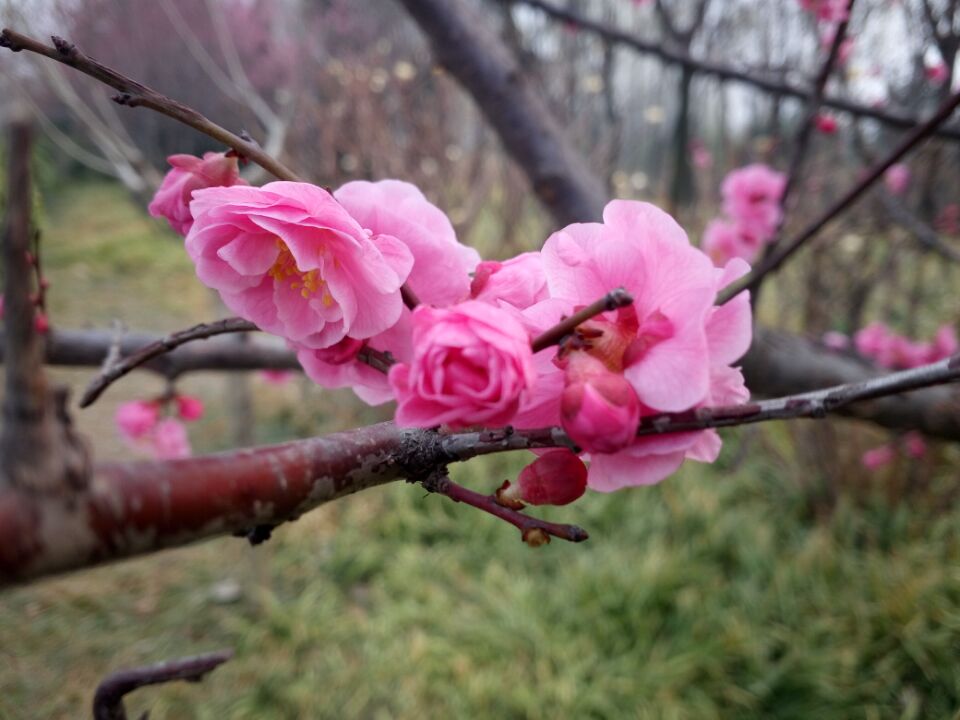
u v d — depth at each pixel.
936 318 5.01
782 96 2.73
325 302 0.69
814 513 4.32
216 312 3.82
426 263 0.71
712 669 3.23
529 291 0.71
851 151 3.96
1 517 0.40
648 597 3.59
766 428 4.58
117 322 1.24
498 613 3.63
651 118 5.36
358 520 4.48
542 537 0.63
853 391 0.58
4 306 0.40
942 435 1.98
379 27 5.71
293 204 0.66
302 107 4.86
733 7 3.84
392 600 3.89
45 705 3.04
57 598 3.70
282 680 3.38
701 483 4.39
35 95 3.22
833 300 4.39
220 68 4.00
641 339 0.59
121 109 3.55
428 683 3.34
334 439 0.64
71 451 0.42
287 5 4.98
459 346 0.54
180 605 3.81
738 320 0.60
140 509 0.46
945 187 4.17
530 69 2.65
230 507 0.53
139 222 10.55
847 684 3.16
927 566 3.62
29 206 0.41
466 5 2.09
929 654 3.20
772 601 3.55
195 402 2.41
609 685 3.22
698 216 5.18
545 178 2.04
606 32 2.66
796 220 4.12
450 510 4.48
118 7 3.41
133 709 3.16
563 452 0.65
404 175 5.00
